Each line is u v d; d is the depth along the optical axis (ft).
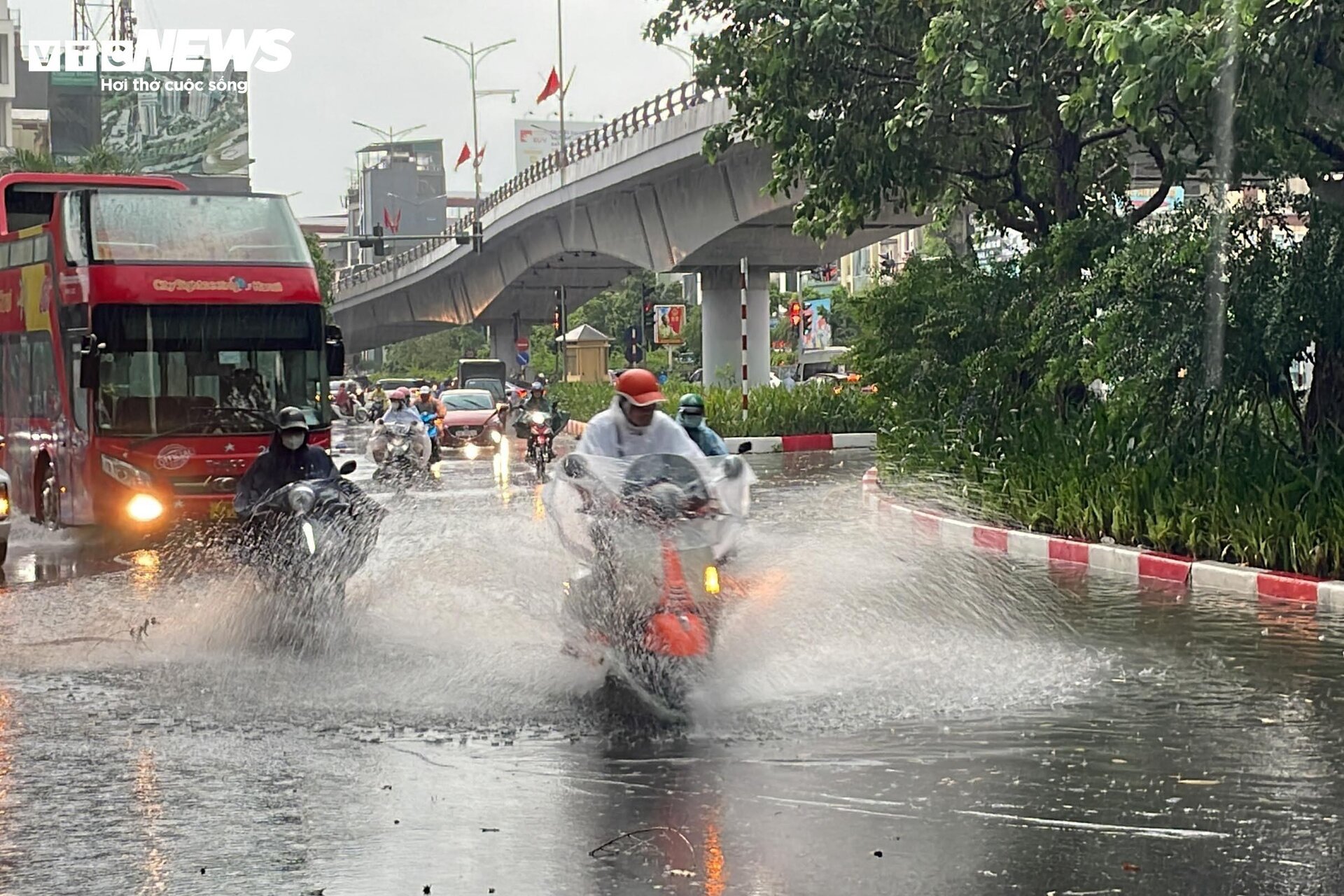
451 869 18.49
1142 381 52.70
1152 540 48.34
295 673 30.94
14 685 30.71
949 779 22.16
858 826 19.88
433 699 28.04
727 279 154.10
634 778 22.43
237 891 17.80
